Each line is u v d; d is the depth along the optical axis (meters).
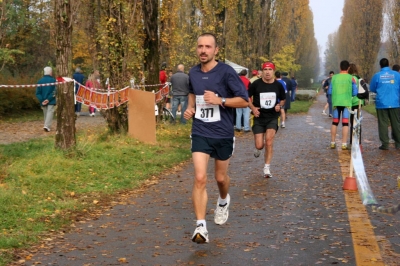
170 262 5.59
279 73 21.23
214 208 7.96
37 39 34.25
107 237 6.52
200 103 6.15
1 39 28.22
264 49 46.94
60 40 11.34
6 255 5.75
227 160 6.29
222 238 6.40
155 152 13.25
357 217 7.29
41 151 11.46
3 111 24.30
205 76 6.14
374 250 5.88
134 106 15.05
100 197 8.70
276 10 47.47
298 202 8.27
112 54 16.11
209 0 27.66
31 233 6.60
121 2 16.12
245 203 8.23
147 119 14.80
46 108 18.45
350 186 9.14
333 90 14.29
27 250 6.02
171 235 6.58
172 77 20.88
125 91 14.98
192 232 6.70
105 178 10.00
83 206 8.06
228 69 6.11
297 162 12.27
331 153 13.71
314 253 5.80
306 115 30.25
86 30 21.77
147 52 18.19
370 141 16.72
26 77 29.09
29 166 10.13
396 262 5.49
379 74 14.41
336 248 5.96
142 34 18.14
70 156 11.24
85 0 20.33
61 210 7.75
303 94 49.81
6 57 27.27
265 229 6.76
